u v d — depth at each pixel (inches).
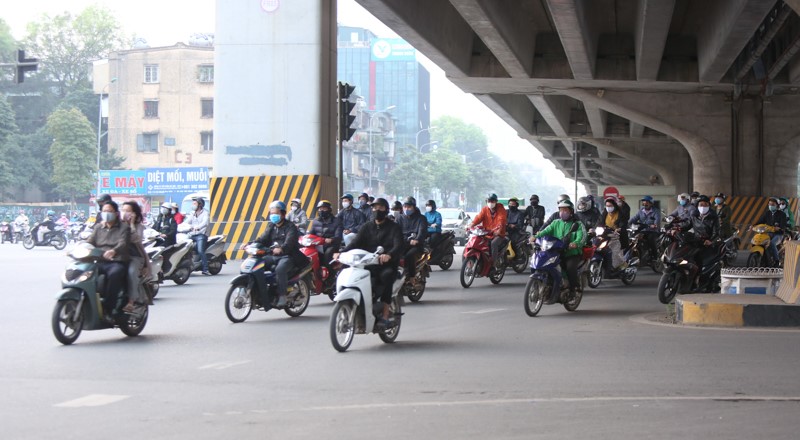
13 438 241.6
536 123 2069.4
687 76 1293.1
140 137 3383.4
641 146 2181.3
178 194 2241.6
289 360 379.9
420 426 254.8
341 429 251.4
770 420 262.4
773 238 874.1
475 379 332.5
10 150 3088.1
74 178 3063.5
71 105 3447.3
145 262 457.1
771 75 1245.7
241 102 1064.8
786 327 486.3
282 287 529.7
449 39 1125.1
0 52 3417.8
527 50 1206.9
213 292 714.8
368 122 4886.8
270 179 1058.7
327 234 627.8
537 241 558.3
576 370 351.3
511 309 595.5
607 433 245.9
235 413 273.1
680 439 239.1
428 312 577.9
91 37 3730.3
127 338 451.8
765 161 1414.9
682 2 1097.4
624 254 783.1
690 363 366.9
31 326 498.9
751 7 842.8
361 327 413.4
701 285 625.9
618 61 1278.3
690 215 671.8
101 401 291.7
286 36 1059.9
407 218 683.4
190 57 3383.4
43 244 1581.0
